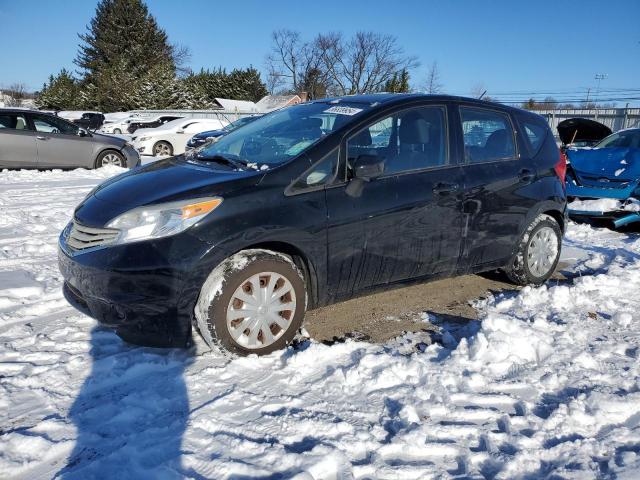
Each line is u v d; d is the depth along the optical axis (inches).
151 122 1177.4
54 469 90.1
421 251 153.0
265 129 163.0
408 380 119.0
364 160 134.4
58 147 466.9
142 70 2060.8
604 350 134.2
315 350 128.6
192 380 117.4
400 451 95.7
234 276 122.0
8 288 168.7
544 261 189.3
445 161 159.5
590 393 111.7
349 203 136.9
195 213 119.8
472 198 161.0
